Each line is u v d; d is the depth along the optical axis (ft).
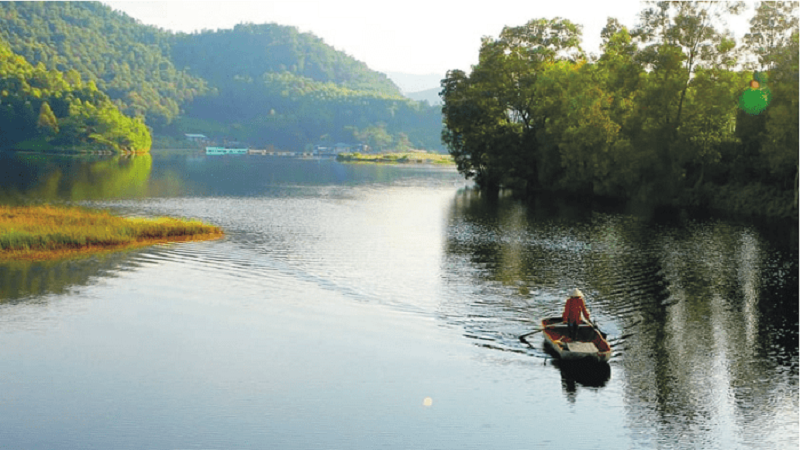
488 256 153.07
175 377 80.43
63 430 67.62
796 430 68.95
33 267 132.46
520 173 348.18
